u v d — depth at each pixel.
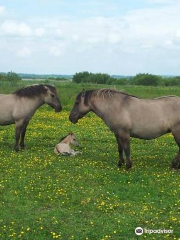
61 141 15.33
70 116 13.50
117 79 106.44
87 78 109.25
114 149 15.87
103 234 7.68
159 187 10.62
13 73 76.44
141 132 12.37
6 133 18.58
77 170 12.25
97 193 10.06
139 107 12.29
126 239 7.53
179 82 100.12
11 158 13.64
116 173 11.98
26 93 14.98
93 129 20.67
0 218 8.41
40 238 7.51
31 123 22.02
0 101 14.88
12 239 7.46
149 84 99.06
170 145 17.00
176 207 9.16
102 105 12.68
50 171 12.18
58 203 9.41
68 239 7.52
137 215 8.62
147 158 14.33
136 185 10.77
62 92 43.06
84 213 8.79
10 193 10.00
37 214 8.68
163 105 12.31
